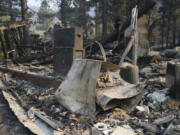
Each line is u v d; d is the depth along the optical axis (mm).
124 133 3000
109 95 3760
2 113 4359
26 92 6043
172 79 4500
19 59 12195
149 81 6238
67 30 7188
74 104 4062
